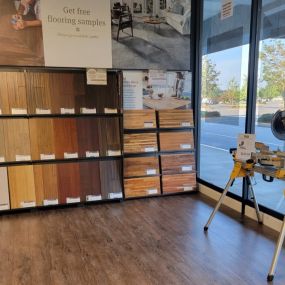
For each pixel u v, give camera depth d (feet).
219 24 12.48
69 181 11.85
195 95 13.93
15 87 11.18
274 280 6.97
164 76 13.29
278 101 9.73
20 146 11.29
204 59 13.71
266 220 9.96
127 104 12.94
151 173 13.03
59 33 11.50
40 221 10.57
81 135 11.95
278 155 7.85
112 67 12.38
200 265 7.61
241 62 11.16
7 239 9.16
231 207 11.68
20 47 11.15
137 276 7.16
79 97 11.87
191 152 13.73
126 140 12.71
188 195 13.46
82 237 9.27
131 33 12.48
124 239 9.11
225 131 12.67
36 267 7.59
